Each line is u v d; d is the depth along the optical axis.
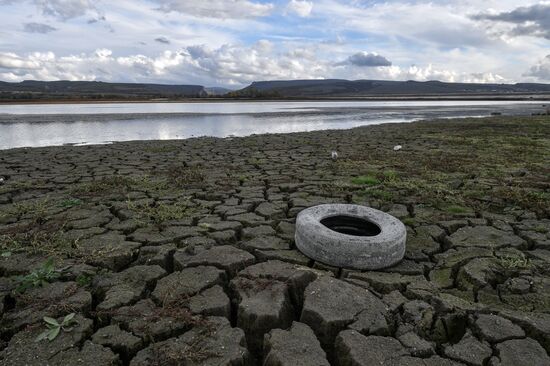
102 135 19.66
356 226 4.85
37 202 6.46
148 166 10.05
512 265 4.14
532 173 9.05
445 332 3.14
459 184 7.96
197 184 7.86
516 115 33.22
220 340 2.85
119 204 6.32
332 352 2.96
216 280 3.76
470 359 2.71
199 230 5.15
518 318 3.14
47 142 16.89
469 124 23.27
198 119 30.48
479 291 3.69
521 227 5.36
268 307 3.22
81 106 50.41
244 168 9.79
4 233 4.98
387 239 4.03
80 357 2.66
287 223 5.48
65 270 3.97
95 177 8.65
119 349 2.79
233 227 5.29
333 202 6.60
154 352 2.73
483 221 5.60
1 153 12.43
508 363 2.67
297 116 34.84
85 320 3.07
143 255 4.44
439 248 4.70
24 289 3.55
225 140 16.33
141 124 25.70
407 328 3.05
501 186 7.75
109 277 3.82
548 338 2.93
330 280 3.65
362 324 3.04
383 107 53.97
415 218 5.73
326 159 11.09
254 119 31.17
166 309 3.22
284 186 7.70
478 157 11.34
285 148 13.60
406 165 9.92
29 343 2.79
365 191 7.18
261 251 4.46
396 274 3.95
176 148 13.62
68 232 5.05
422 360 2.67
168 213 5.75
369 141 15.38
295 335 2.89
